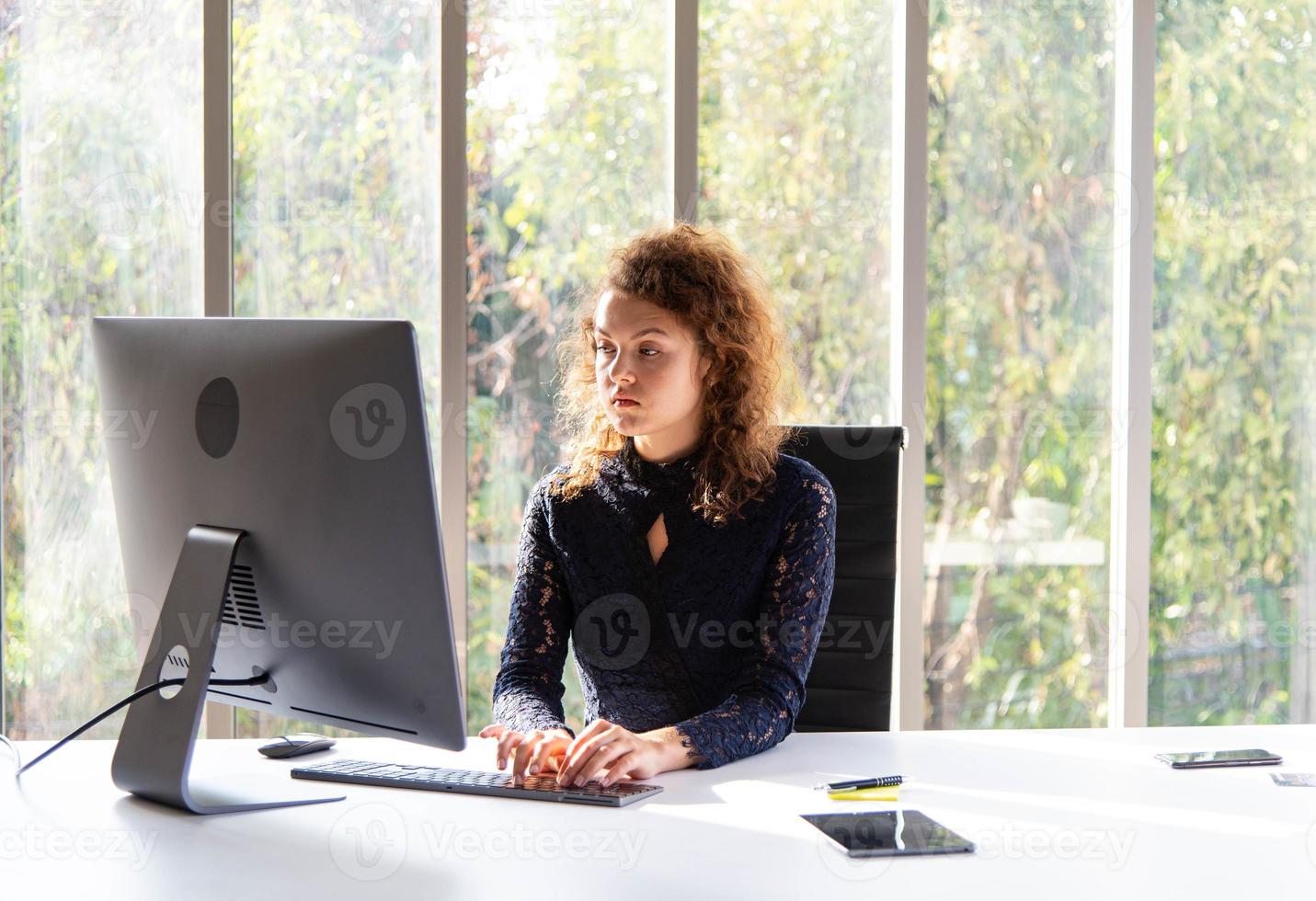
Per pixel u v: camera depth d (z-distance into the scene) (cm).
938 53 285
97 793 132
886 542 192
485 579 285
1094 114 288
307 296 280
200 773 140
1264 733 163
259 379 122
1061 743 156
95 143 275
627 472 173
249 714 276
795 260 285
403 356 114
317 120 279
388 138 280
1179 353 295
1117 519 293
